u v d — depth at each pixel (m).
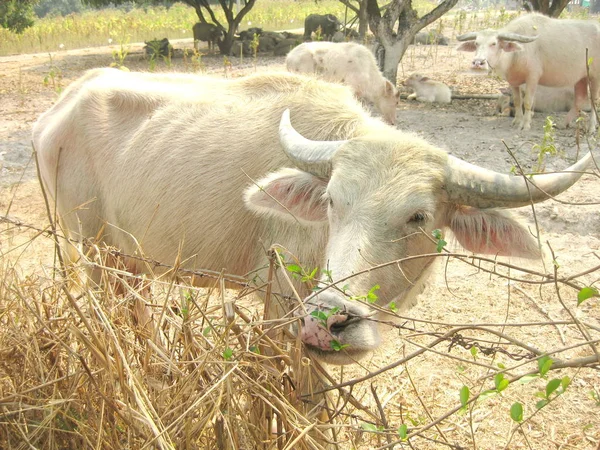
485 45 5.23
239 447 1.20
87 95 2.21
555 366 1.04
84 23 18.70
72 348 1.29
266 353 1.35
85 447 1.23
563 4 7.73
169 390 1.21
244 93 2.05
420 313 2.61
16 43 14.60
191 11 25.44
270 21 20.33
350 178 1.47
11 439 1.29
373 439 1.77
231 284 1.96
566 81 5.39
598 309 2.60
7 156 4.59
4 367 1.32
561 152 4.43
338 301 1.29
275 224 1.79
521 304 2.67
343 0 10.26
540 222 3.40
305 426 1.23
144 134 2.07
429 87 7.25
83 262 1.39
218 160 1.91
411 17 7.32
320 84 1.96
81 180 2.20
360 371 2.19
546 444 1.86
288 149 1.64
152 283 1.40
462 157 4.61
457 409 1.07
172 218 1.96
